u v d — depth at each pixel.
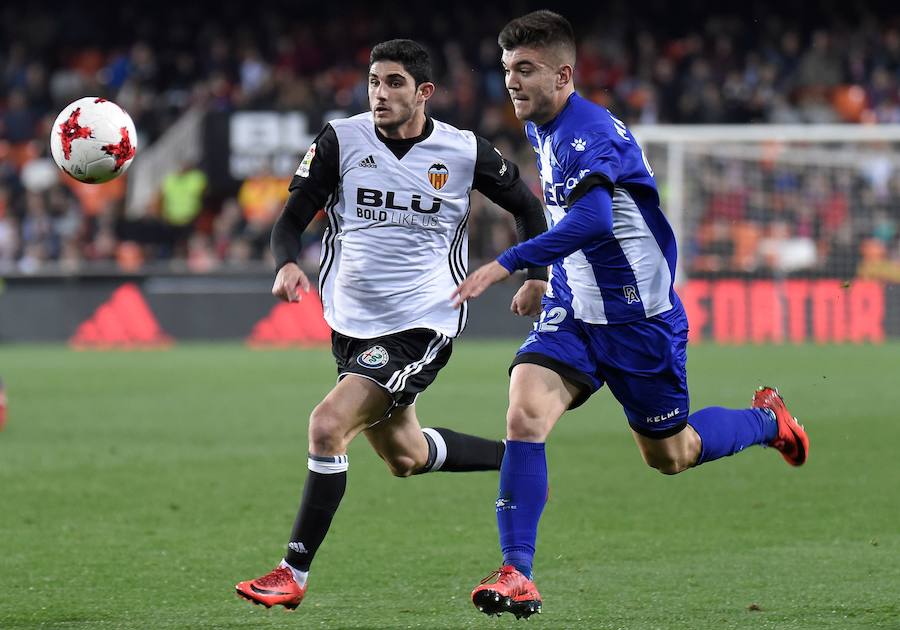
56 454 30.50
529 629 15.48
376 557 19.70
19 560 19.41
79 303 68.06
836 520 22.23
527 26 16.38
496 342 67.00
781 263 68.62
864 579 17.75
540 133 16.94
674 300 17.56
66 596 17.16
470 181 17.81
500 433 33.31
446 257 17.98
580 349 17.16
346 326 17.73
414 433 18.45
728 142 69.94
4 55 98.75
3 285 68.38
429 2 99.38
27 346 67.38
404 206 17.52
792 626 15.36
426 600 17.02
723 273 65.44
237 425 35.78
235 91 86.69
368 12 100.12
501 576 15.04
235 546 20.50
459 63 87.12
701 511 23.25
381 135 17.53
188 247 78.12
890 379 45.75
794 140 68.19
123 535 21.33
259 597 15.59
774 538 20.83
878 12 94.69
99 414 38.34
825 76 86.75
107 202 78.19
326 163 17.50
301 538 15.96
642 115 83.44
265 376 49.88
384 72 17.09
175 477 27.23
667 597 16.94
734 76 87.00
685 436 18.45
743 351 58.78
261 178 79.19
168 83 92.44
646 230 17.06
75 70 98.38
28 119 88.06
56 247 77.62
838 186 69.44
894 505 23.56
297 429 34.94
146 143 86.06
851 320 65.06
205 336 68.25
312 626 15.71
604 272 17.12
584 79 88.56
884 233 68.69
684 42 91.69
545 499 16.17
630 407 17.75
